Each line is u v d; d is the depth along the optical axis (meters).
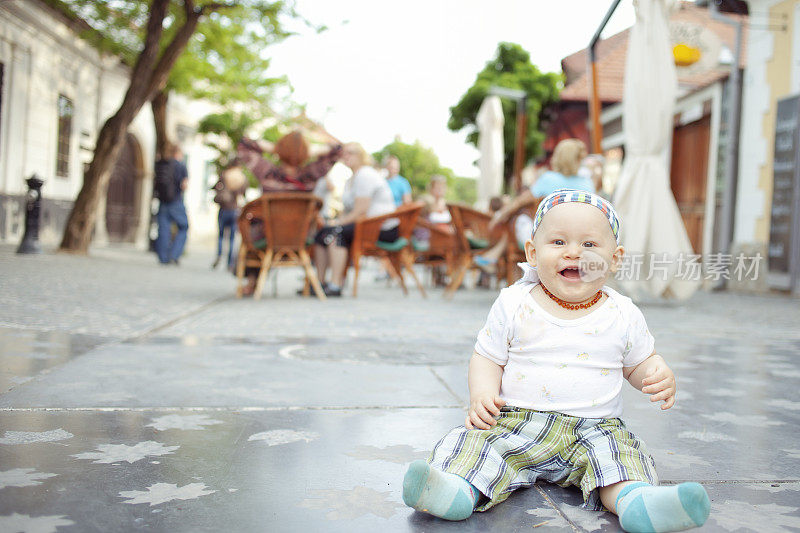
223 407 2.38
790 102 10.39
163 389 2.62
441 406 2.48
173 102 23.16
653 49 7.45
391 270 10.16
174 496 1.52
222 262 15.17
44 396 2.43
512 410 1.68
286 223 6.99
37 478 1.60
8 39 14.18
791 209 10.27
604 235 1.60
